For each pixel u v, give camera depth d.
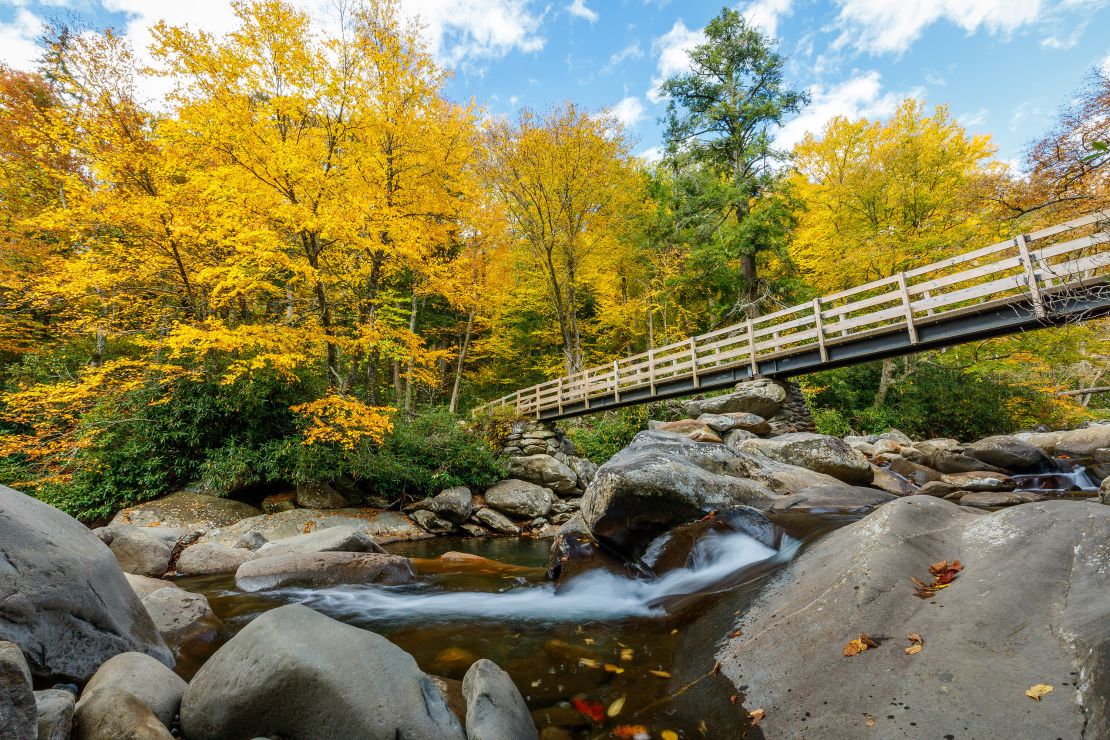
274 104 8.70
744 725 2.04
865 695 1.89
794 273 20.02
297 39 8.76
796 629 2.47
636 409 15.97
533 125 16.33
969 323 7.84
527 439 14.93
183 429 9.40
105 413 9.15
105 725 1.87
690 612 3.48
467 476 12.34
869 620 2.29
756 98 19.42
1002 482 7.77
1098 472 8.16
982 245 14.09
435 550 8.75
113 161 8.67
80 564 2.64
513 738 2.04
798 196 18.69
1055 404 16.06
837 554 3.13
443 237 12.59
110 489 8.56
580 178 16.77
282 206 8.44
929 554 2.79
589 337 24.28
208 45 8.20
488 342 22.44
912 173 15.96
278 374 10.14
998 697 1.67
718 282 21.25
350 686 2.08
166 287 10.59
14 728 1.60
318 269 9.48
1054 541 2.41
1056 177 6.30
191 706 2.20
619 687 2.63
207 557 6.10
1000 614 2.04
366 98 9.83
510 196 17.48
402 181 10.99
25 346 12.66
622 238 19.66
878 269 16.34
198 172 8.46
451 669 3.00
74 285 8.95
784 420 13.02
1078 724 1.46
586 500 5.51
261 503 9.89
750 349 11.09
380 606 4.41
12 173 12.57
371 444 11.16
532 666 2.98
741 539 4.39
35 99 12.43
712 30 19.84
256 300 11.56
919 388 16.14
